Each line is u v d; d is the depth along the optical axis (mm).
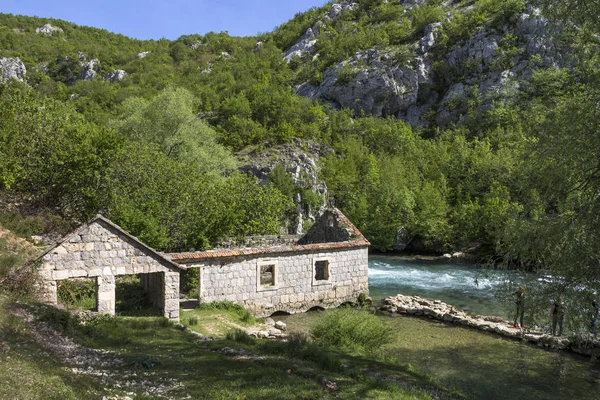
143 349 12195
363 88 94438
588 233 11641
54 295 15469
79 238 15930
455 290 30141
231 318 19250
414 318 22781
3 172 24172
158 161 28125
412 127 89250
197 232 24688
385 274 36188
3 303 12781
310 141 77188
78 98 97875
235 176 34031
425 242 50406
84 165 26891
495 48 84562
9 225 22609
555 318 14172
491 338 19391
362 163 71812
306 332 19125
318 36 139625
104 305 16281
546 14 13430
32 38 147625
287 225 58375
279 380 9969
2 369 7754
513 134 56719
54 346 10930
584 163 12055
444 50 93500
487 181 53219
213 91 102438
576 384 14375
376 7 142500
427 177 64000
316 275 26359
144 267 17031
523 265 13867
